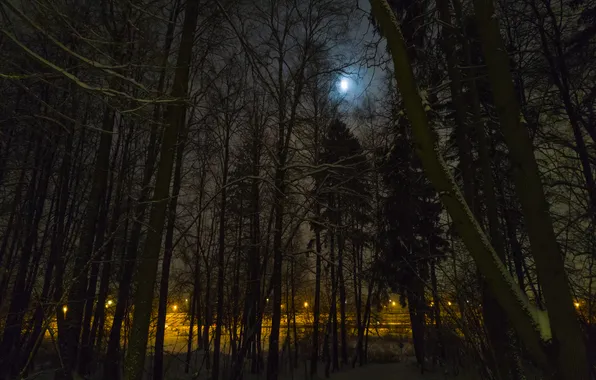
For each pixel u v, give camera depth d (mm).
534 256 1946
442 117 7566
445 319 4016
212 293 18531
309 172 10844
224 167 14984
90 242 8594
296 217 11109
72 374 8500
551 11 7973
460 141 5277
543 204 1940
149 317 5465
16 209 11164
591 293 3680
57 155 10938
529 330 1944
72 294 8016
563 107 8125
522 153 2012
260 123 13711
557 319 1833
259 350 16922
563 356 1805
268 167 11828
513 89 2074
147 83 6617
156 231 5609
